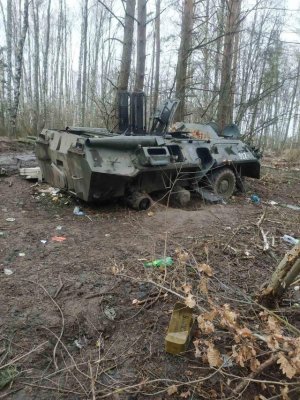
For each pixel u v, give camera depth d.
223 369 2.84
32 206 6.45
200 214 6.24
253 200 7.80
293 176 11.36
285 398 2.43
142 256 4.59
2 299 3.61
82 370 2.88
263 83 16.03
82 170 5.74
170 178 6.62
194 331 3.18
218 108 11.41
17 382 2.74
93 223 5.70
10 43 17.66
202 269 3.28
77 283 3.93
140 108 6.88
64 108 29.91
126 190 6.30
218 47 14.56
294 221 6.39
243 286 4.03
